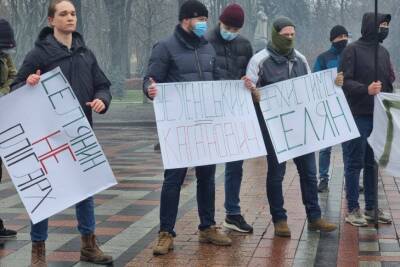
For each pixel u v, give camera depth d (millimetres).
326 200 8578
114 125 25016
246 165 12000
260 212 7809
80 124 5484
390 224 7207
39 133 5445
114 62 43875
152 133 21391
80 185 5469
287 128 6641
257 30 39969
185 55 6125
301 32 63719
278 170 6641
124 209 8180
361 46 7094
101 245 6402
